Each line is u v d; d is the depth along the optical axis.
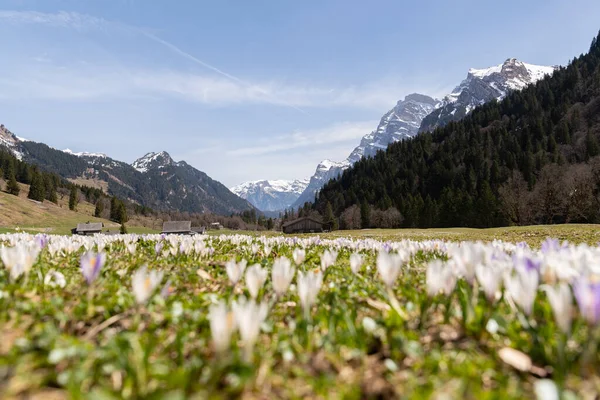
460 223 102.94
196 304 3.60
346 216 143.88
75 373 1.93
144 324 2.99
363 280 5.07
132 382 1.95
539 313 3.10
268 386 2.06
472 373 2.10
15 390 1.90
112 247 10.10
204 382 1.98
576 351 2.30
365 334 2.78
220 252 9.60
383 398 1.96
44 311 3.08
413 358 2.38
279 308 3.69
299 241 12.43
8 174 185.38
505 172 135.00
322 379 2.01
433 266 2.89
